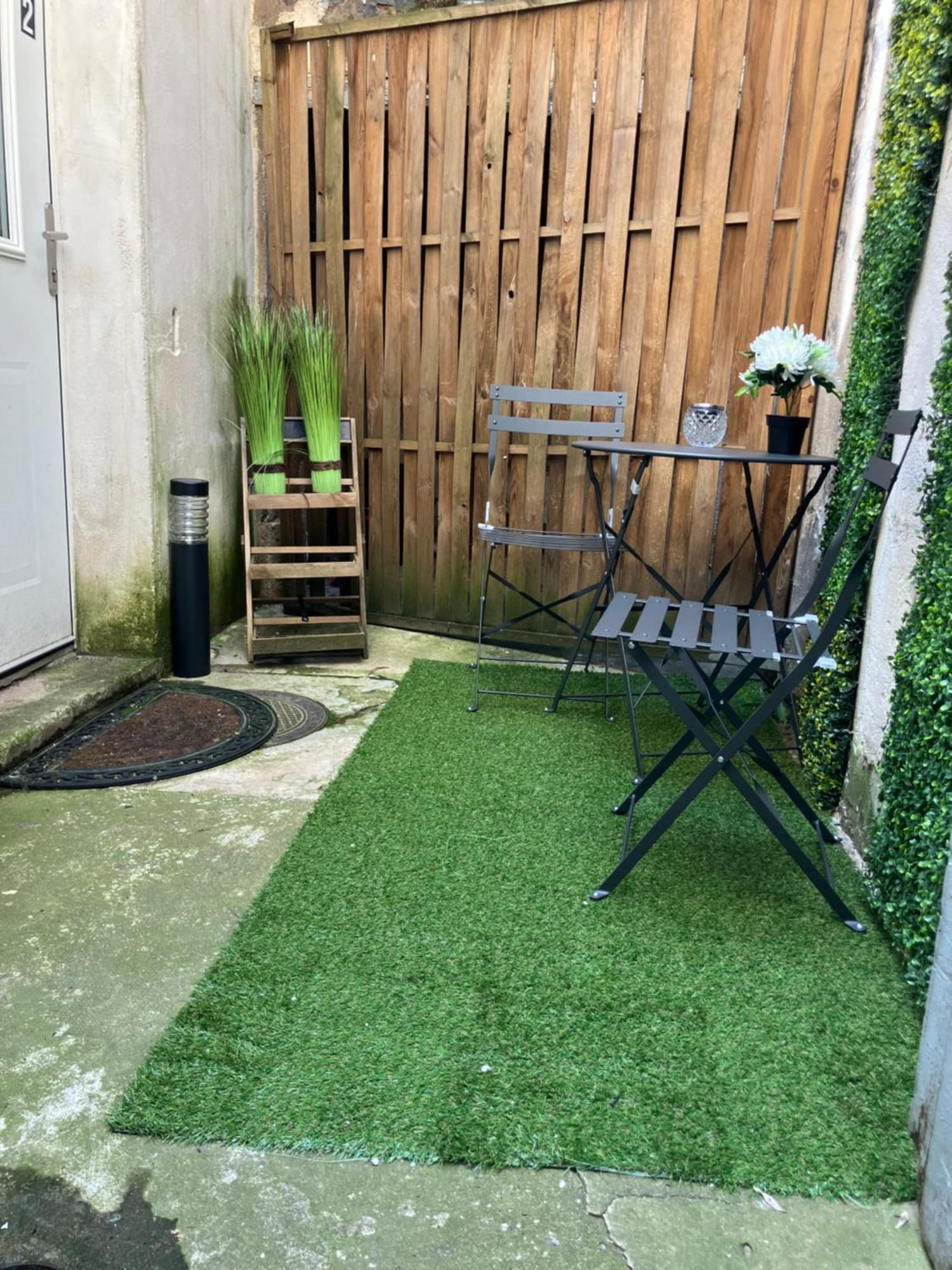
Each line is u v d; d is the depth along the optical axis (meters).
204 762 2.69
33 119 2.95
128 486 3.31
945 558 1.76
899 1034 1.60
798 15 3.17
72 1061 1.49
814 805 2.58
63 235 3.09
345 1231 1.21
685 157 3.44
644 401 3.68
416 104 3.82
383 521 4.30
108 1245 1.17
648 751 2.91
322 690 3.45
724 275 3.47
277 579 4.16
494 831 2.31
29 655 3.16
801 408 3.46
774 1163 1.32
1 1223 1.20
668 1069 1.50
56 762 2.67
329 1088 1.43
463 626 4.23
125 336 3.20
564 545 3.28
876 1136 1.37
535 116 3.62
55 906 1.93
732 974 1.76
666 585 3.34
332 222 4.11
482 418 3.98
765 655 1.90
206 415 3.83
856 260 2.99
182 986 1.68
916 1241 1.22
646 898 2.03
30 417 3.05
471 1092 1.43
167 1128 1.34
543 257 3.76
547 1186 1.28
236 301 4.05
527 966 1.76
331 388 3.83
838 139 3.17
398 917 1.91
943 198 2.02
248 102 4.13
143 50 3.06
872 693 2.27
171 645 3.57
